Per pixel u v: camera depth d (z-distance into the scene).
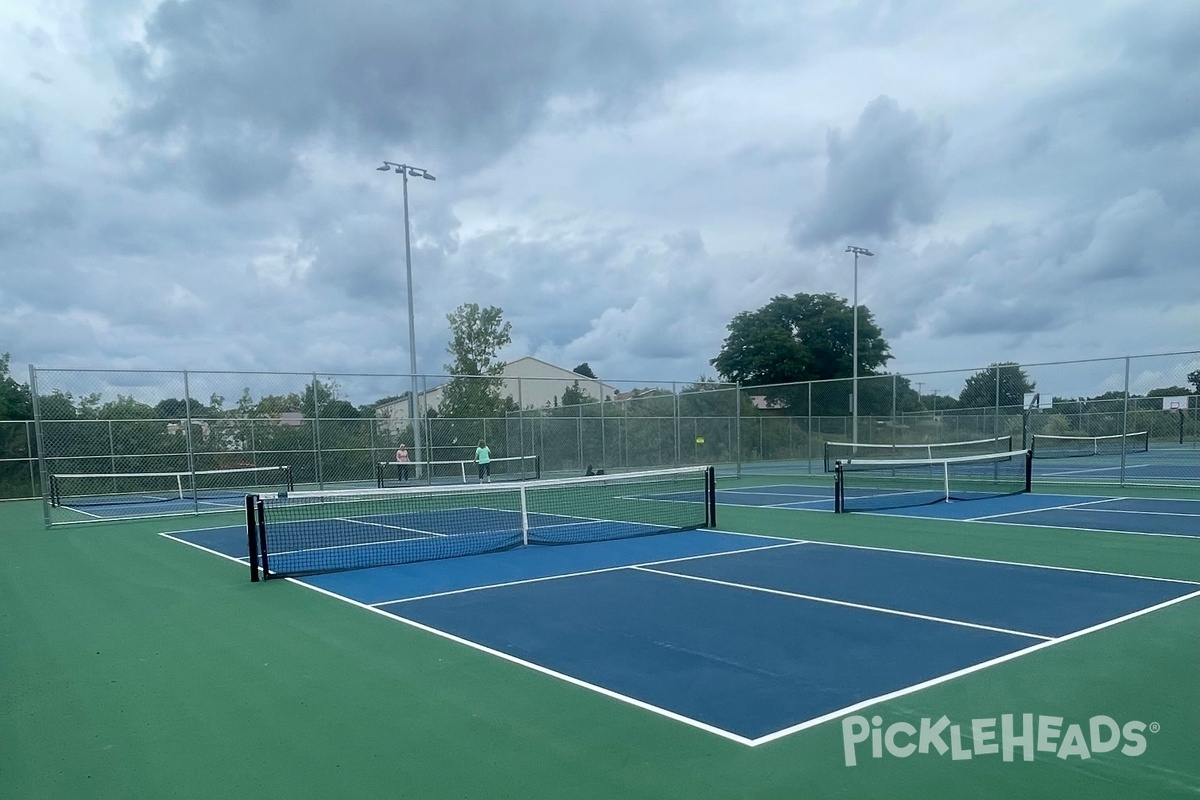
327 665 6.16
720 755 4.34
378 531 14.42
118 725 4.98
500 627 7.21
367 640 6.86
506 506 18.91
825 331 59.00
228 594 8.98
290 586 9.37
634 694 5.36
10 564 11.54
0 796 4.03
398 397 24.67
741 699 5.22
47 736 4.83
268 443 23.80
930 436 25.88
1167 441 29.55
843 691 5.34
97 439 23.12
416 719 4.97
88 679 5.94
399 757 4.41
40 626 7.65
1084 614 7.40
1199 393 20.64
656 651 6.36
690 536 13.22
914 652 6.21
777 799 3.82
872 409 30.83
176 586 9.54
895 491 21.00
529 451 26.28
